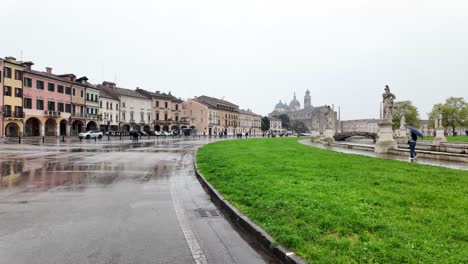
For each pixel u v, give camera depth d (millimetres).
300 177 9609
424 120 130625
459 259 3854
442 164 13703
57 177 10977
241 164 12961
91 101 66500
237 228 5586
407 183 8758
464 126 84000
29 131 51812
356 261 3832
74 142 36875
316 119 48562
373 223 5129
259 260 4254
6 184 9570
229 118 119312
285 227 4984
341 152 20594
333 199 6719
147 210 6727
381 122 20609
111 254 4367
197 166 13422
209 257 4332
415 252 4027
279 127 165000
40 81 52844
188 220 6039
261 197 7055
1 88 45156
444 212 5832
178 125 95438
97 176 11305
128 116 79000
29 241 4809
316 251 4109
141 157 18641
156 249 4578
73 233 5188
